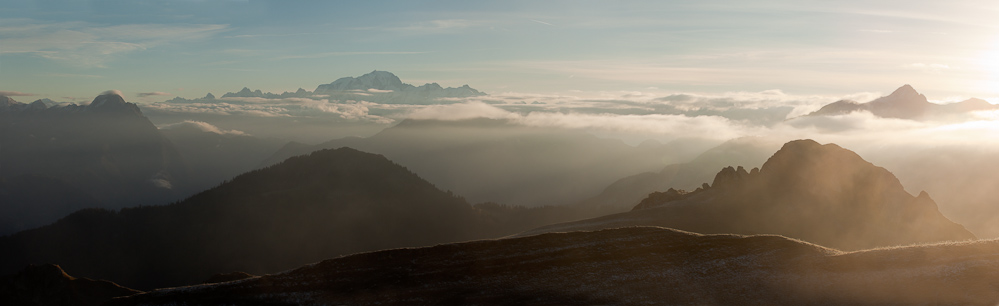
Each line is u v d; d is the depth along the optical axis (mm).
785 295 56906
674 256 70250
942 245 59938
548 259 71438
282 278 69125
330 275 69062
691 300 58219
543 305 58781
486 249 74688
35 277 120688
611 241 76125
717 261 67500
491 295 62500
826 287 56875
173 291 68438
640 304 57906
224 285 68625
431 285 65938
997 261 53781
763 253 67938
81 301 117312
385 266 70625
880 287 54344
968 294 49219
